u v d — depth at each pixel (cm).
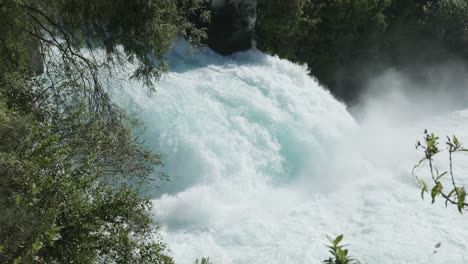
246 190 1909
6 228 643
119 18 1185
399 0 3628
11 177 735
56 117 984
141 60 1234
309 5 3098
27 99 1027
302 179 2055
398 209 1770
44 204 728
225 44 2467
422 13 3691
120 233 821
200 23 2397
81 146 932
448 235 1603
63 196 747
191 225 1634
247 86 2223
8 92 1010
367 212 1766
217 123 1980
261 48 2952
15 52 1145
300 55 3169
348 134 2341
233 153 1938
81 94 1232
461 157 2248
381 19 3347
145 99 1862
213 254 1509
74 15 1206
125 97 1820
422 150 2391
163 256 848
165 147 1844
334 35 3231
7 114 838
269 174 2008
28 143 801
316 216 1738
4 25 1105
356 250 1541
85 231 765
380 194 1886
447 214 1730
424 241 1575
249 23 2500
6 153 745
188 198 1728
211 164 1872
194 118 1936
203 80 2172
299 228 1655
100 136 965
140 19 1175
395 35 3622
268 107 2139
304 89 2427
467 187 1955
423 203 1806
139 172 1094
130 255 820
